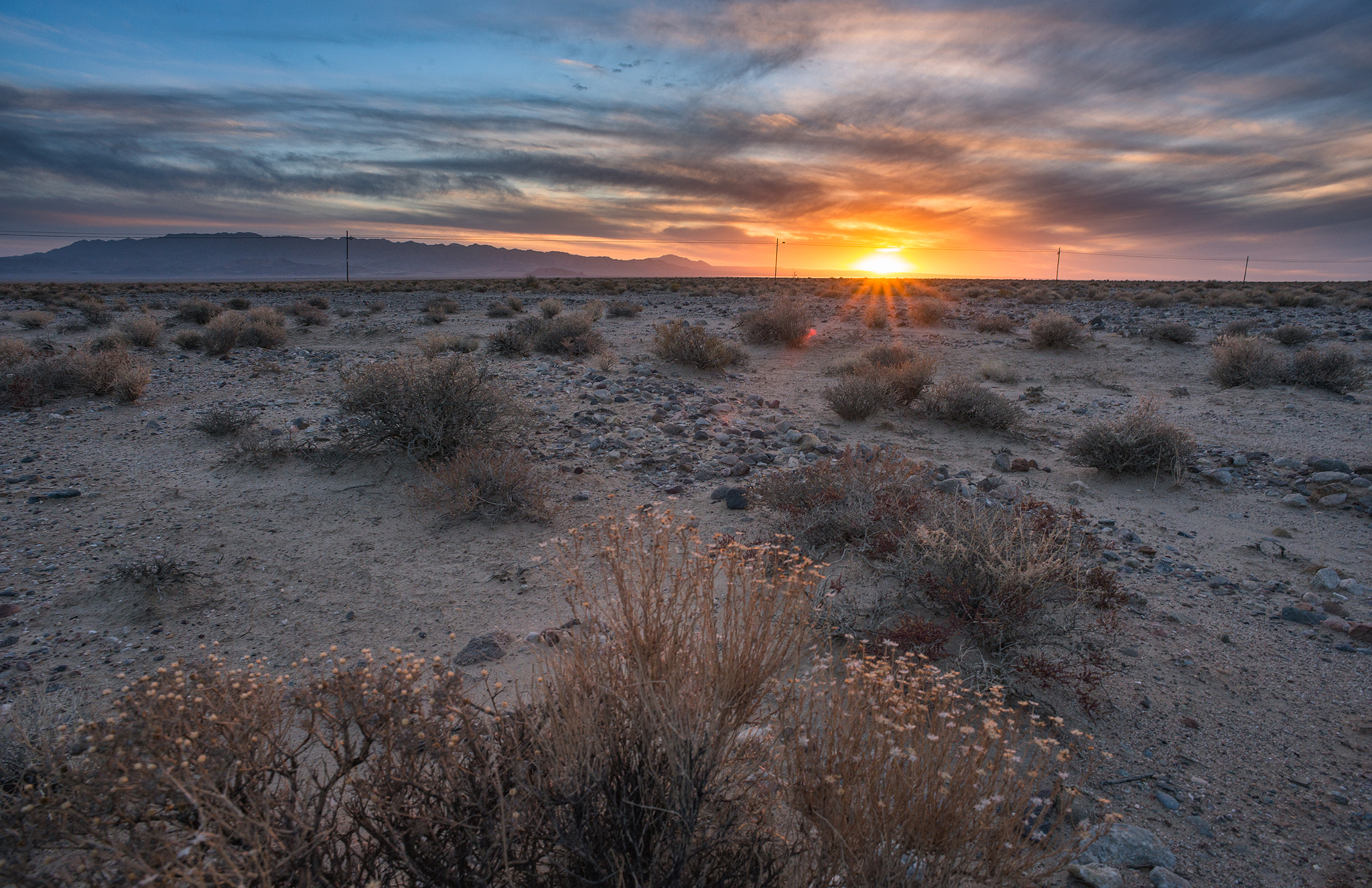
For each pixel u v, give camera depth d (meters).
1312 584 5.66
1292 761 3.55
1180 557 6.24
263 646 4.59
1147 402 10.70
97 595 5.20
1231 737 3.73
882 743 2.27
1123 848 2.92
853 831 2.14
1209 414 12.43
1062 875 2.81
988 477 8.28
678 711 2.18
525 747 2.17
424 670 4.21
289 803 1.99
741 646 2.66
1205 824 3.11
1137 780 3.39
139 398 11.98
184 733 2.01
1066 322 19.52
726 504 7.10
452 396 8.33
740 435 10.17
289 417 10.59
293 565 5.81
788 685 2.71
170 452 8.84
